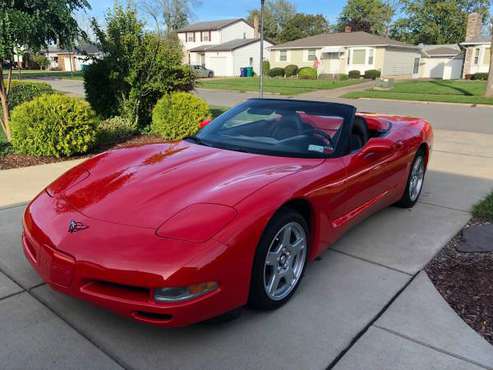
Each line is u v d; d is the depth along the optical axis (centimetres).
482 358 240
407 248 379
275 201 257
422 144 481
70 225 246
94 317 268
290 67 4322
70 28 802
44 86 2136
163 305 220
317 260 354
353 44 4066
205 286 224
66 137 680
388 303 292
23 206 461
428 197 526
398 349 246
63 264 233
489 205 479
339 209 329
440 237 404
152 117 947
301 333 258
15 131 692
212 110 1436
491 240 393
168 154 334
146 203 254
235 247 232
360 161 348
